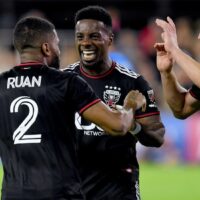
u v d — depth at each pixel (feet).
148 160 134.10
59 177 56.90
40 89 57.82
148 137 67.62
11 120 58.03
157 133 68.13
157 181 117.50
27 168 57.16
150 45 158.81
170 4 172.45
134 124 65.16
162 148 133.49
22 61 59.16
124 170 67.51
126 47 156.15
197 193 109.09
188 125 133.39
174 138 133.49
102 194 66.90
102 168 67.00
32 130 57.41
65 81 57.77
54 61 60.18
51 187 56.65
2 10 168.76
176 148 133.49
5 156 58.18
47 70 58.44
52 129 57.36
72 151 57.77
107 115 57.47
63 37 153.69
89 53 67.21
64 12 171.22
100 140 66.80
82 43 67.15
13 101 58.13
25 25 59.00
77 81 57.82
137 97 61.87
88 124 66.74
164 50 65.92
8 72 59.36
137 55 154.92
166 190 111.04
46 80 58.03
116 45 154.71
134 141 68.33
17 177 57.26
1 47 159.02
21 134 57.47
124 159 67.56
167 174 123.65
